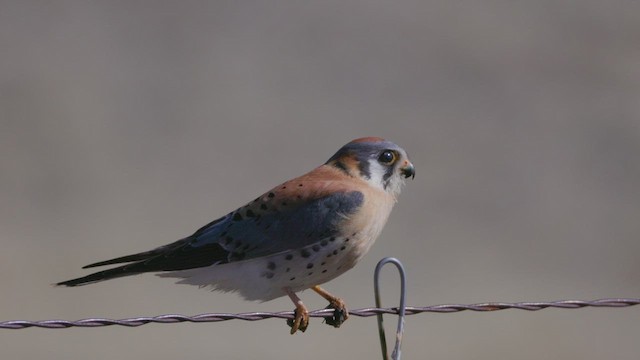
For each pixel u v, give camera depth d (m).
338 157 7.57
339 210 7.17
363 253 7.35
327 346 13.72
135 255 7.21
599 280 17.56
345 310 7.19
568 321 15.02
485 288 16.53
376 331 14.20
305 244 7.14
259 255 7.16
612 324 15.10
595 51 26.81
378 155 7.50
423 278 16.73
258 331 14.16
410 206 19.95
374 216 7.31
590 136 23.53
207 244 7.17
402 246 18.14
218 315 6.20
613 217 20.39
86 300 15.14
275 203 7.22
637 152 23.38
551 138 23.53
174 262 7.09
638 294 17.08
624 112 24.55
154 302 14.80
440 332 14.34
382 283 16.17
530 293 16.56
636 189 21.41
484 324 14.69
